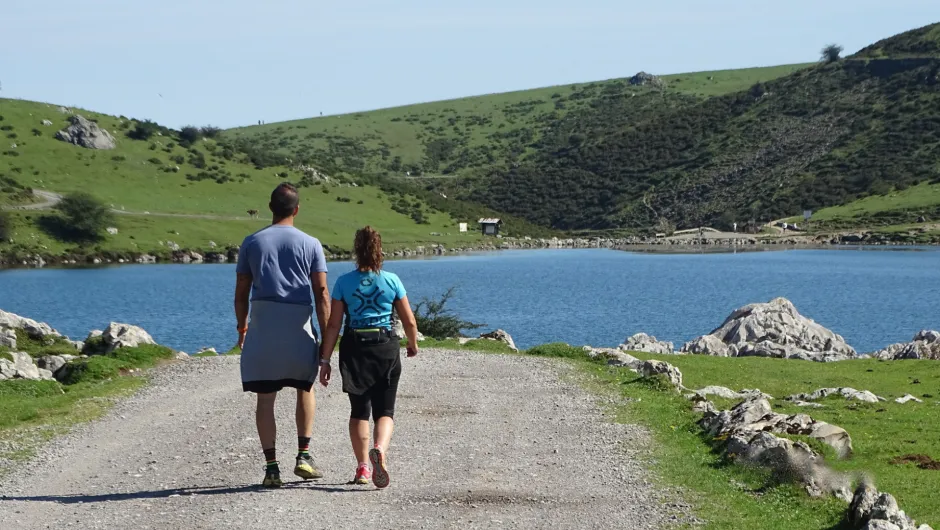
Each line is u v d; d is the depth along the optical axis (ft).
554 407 56.44
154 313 251.39
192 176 646.33
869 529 29.37
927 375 90.89
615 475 38.55
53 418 50.55
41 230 477.36
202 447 42.88
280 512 31.17
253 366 34.50
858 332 216.33
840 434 47.57
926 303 279.90
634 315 246.68
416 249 578.25
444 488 35.32
